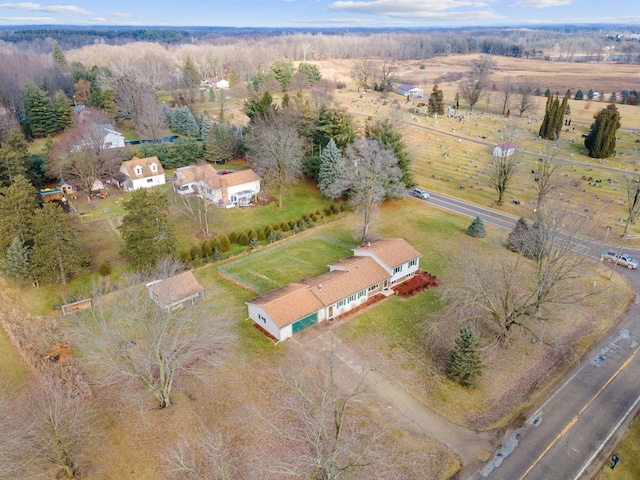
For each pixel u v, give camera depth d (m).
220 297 48.41
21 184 55.56
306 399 28.05
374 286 48.28
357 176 61.75
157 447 31.31
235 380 37.19
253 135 85.81
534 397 35.88
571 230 41.28
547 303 45.47
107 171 76.00
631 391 36.41
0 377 37.41
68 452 28.81
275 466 29.70
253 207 71.06
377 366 38.66
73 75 132.25
